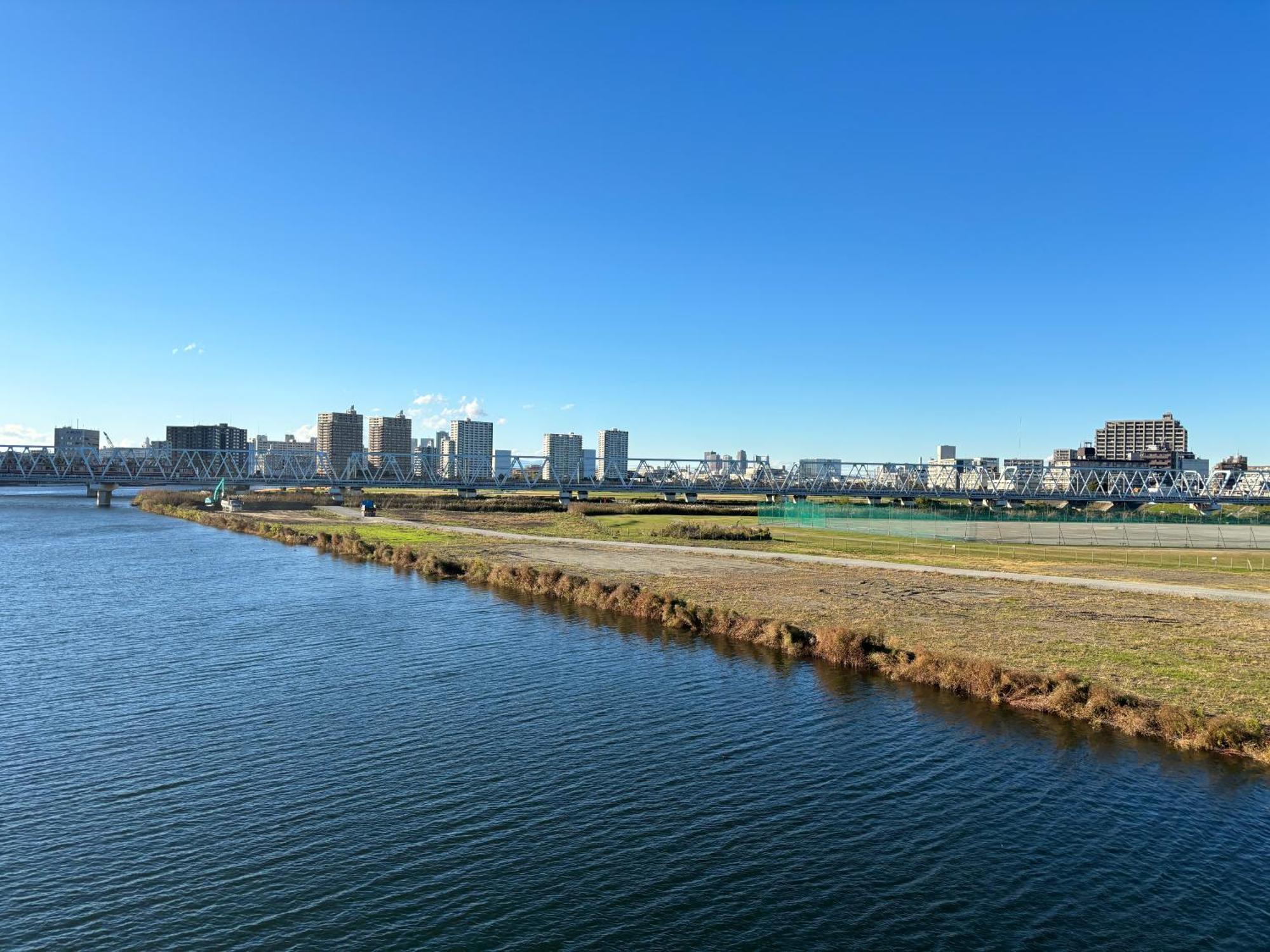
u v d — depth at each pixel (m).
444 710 27.47
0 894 16.09
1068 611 42.09
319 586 54.75
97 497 173.38
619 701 28.55
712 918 15.43
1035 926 15.21
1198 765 22.70
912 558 66.69
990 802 20.41
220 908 15.63
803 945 14.62
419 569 63.03
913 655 32.84
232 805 20.00
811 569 59.88
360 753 23.53
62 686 29.94
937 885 16.61
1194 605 43.81
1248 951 14.45
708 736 25.08
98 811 19.67
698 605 43.41
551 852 17.88
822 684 30.94
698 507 148.50
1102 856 17.77
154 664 33.25
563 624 42.06
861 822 19.38
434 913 15.54
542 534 91.19
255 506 147.00
